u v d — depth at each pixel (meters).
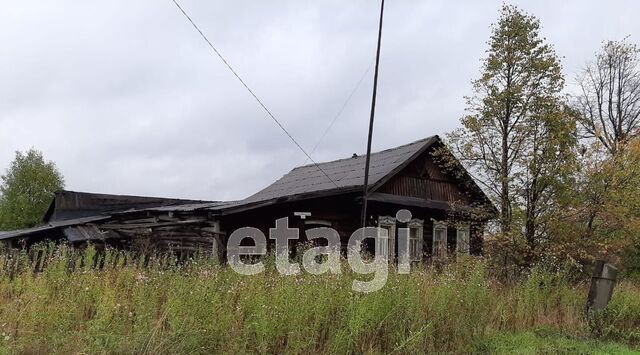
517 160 14.62
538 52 15.03
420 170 20.91
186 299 6.86
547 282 11.90
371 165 20.84
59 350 5.88
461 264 12.52
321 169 23.12
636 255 20.16
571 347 9.38
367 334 7.77
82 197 24.91
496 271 13.70
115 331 6.35
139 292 7.07
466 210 15.48
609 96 30.92
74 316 6.70
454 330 8.80
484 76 15.19
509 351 8.70
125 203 25.56
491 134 15.09
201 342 6.48
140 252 13.09
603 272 11.51
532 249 14.25
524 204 14.48
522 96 14.88
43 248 11.01
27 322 6.29
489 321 9.88
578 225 14.44
